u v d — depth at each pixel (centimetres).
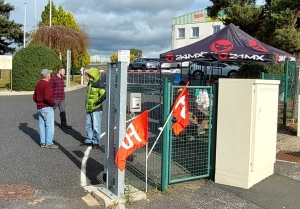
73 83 2730
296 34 1597
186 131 585
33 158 702
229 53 927
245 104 539
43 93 772
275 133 609
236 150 551
